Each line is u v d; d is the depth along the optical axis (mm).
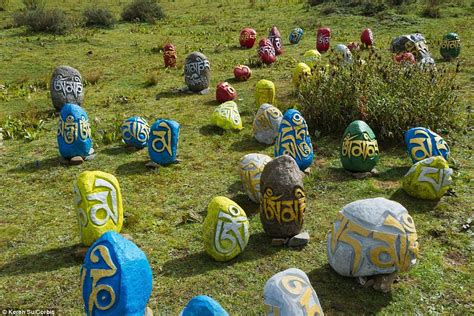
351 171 7648
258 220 6332
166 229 6176
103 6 29484
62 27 21766
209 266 5344
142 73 15266
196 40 20406
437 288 4867
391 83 9188
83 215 5445
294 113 7512
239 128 10047
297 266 5297
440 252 5492
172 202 6957
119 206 5680
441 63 14789
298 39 19312
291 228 5621
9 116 10922
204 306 3492
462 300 4699
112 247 3982
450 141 8617
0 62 16578
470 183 7152
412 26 20453
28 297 4875
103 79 14625
